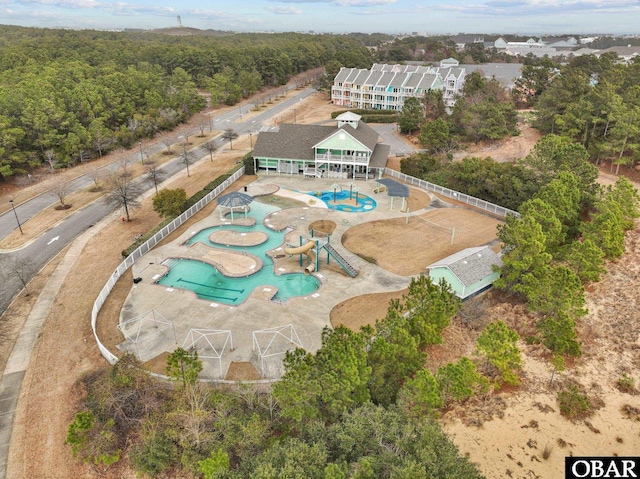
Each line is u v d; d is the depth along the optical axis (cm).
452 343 3331
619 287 3959
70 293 3916
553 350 3156
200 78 14938
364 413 2252
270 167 7094
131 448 2328
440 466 1919
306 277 4212
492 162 6125
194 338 3303
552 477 2283
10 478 2250
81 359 3106
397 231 5138
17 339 3325
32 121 6994
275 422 2488
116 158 7800
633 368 3066
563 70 10856
